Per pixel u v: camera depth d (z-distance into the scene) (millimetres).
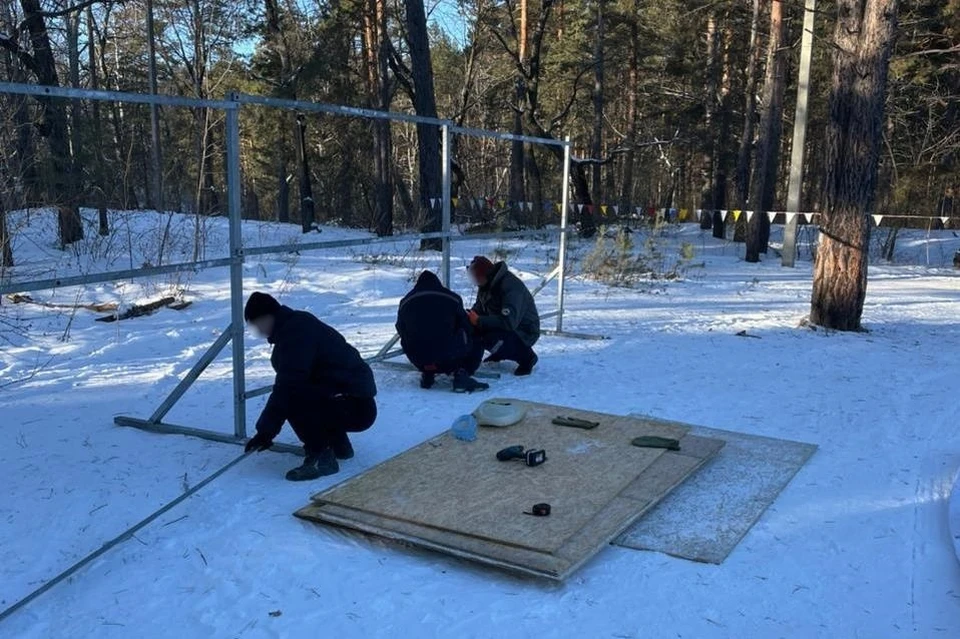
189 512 4355
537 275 15781
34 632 3227
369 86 29422
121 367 7859
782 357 8953
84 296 11070
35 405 6449
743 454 5473
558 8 32500
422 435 5797
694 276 17453
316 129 33406
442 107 41312
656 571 3789
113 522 4227
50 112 13742
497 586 3639
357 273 13906
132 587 3578
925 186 26562
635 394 7113
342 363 4848
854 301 10820
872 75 10305
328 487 4699
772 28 21984
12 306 10414
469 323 7172
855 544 4137
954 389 7535
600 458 5078
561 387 7336
